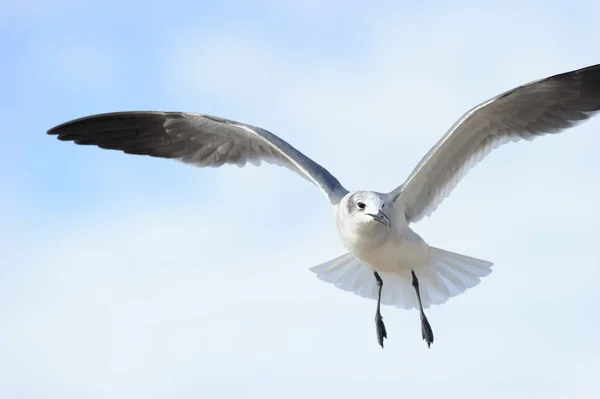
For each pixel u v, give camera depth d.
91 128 15.34
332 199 13.37
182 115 14.96
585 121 13.63
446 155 13.52
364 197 12.83
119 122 15.37
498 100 13.05
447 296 14.05
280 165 14.84
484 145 13.78
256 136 14.54
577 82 13.30
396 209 13.20
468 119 13.15
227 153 15.22
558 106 13.57
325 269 14.56
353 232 12.95
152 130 15.34
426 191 13.76
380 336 13.73
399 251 13.26
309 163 13.86
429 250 13.95
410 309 14.25
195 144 15.31
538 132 13.75
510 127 13.70
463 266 13.98
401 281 14.27
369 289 14.43
